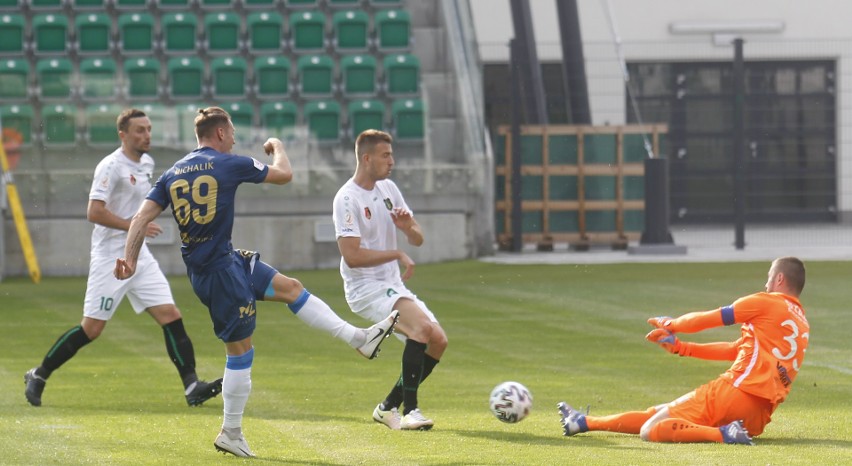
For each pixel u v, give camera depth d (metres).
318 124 60.59
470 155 60.03
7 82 62.53
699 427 20.06
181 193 19.69
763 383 19.89
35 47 65.81
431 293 48.25
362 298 23.16
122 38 66.38
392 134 63.03
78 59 66.06
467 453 19.33
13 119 58.69
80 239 57.19
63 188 57.12
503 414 21.56
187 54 66.44
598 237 63.81
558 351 33.25
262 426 22.42
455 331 37.59
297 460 19.02
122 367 31.12
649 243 61.69
